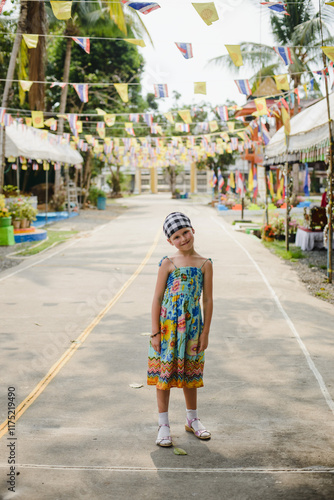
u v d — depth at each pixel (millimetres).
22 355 5949
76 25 27375
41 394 4809
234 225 23375
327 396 4770
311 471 3451
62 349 6172
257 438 3938
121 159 34188
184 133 45312
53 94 34188
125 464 3551
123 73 35625
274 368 5520
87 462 3574
